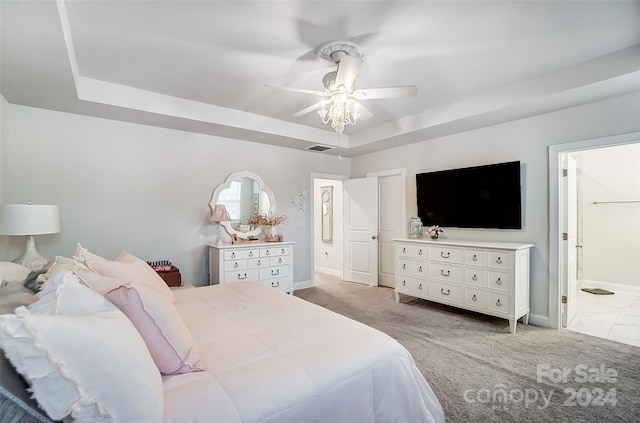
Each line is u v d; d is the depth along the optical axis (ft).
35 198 10.32
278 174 16.29
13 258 9.86
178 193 13.20
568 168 11.07
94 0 6.03
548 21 6.79
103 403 2.68
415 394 4.76
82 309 3.23
